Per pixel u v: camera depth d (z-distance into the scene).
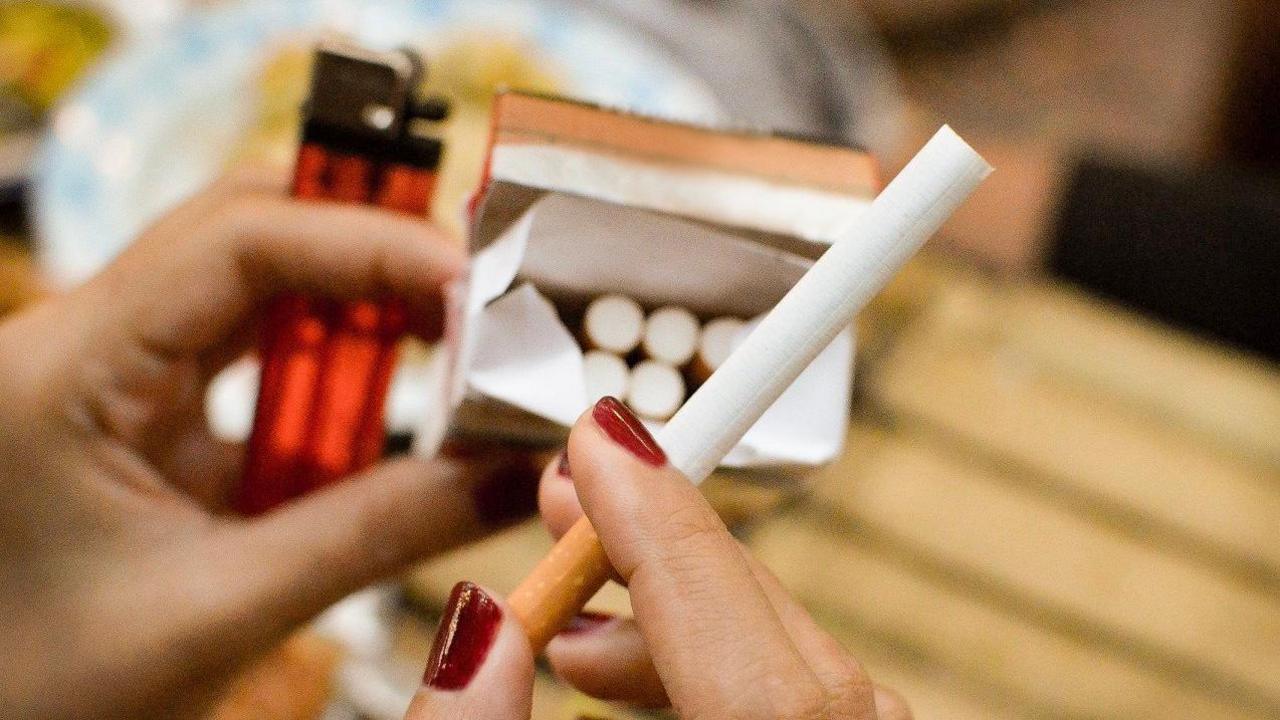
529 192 0.30
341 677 0.41
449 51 0.53
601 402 0.29
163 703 0.34
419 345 0.44
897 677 0.43
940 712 0.42
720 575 0.28
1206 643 0.43
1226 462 0.47
